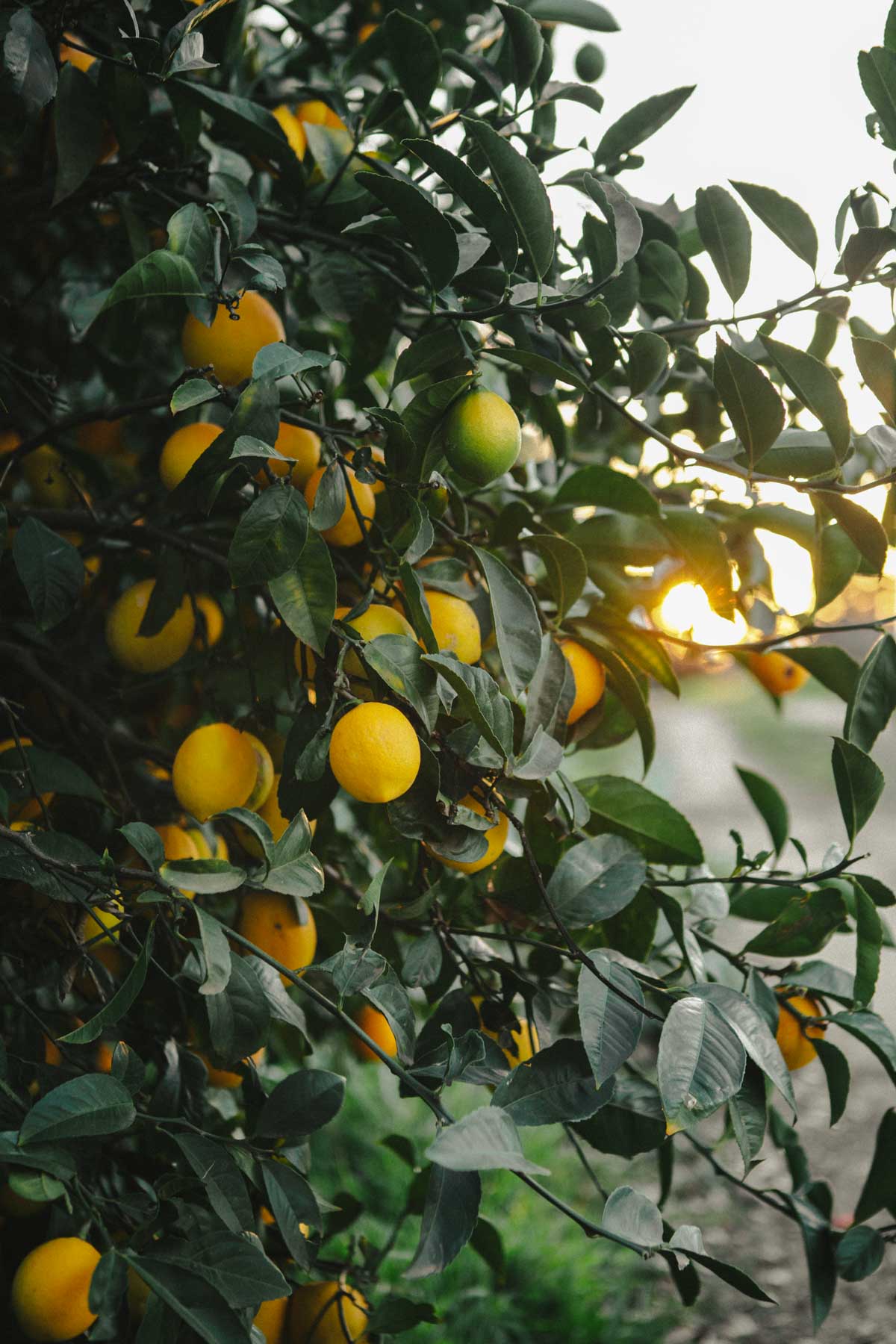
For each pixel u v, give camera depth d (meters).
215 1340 1.23
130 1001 1.27
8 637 1.74
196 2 1.48
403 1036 1.35
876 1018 1.55
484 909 1.56
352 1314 1.53
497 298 1.49
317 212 1.55
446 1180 1.27
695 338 1.73
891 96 1.42
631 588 1.62
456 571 1.49
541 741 1.39
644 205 1.60
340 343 1.90
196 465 1.34
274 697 1.58
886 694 1.49
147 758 1.62
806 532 1.62
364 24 1.80
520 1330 2.70
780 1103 3.49
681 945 1.50
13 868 1.34
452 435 1.39
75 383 1.91
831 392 1.39
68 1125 1.25
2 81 1.42
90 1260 1.36
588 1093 1.31
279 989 1.50
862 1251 1.55
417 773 1.36
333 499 1.36
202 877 1.30
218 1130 1.59
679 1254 1.26
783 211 1.48
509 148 1.33
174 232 1.36
